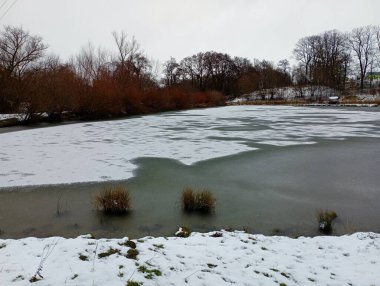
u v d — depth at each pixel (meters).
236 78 94.75
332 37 80.81
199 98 66.12
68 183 10.43
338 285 4.30
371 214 8.04
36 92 30.08
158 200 8.96
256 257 5.12
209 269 4.56
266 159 14.08
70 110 34.34
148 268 4.41
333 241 5.97
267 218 7.77
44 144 17.69
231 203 8.79
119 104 38.88
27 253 4.80
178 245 5.48
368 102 55.84
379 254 5.32
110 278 4.07
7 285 3.80
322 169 12.42
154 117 37.22
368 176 11.46
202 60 94.19
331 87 75.06
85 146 17.06
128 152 15.42
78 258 4.61
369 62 77.00
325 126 25.97
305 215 7.96
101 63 43.12
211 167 12.65
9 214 7.89
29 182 10.48
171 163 13.23
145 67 55.56
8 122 28.23
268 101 70.19
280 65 99.56
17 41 37.41
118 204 8.02
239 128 25.17
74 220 7.54
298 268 4.80
